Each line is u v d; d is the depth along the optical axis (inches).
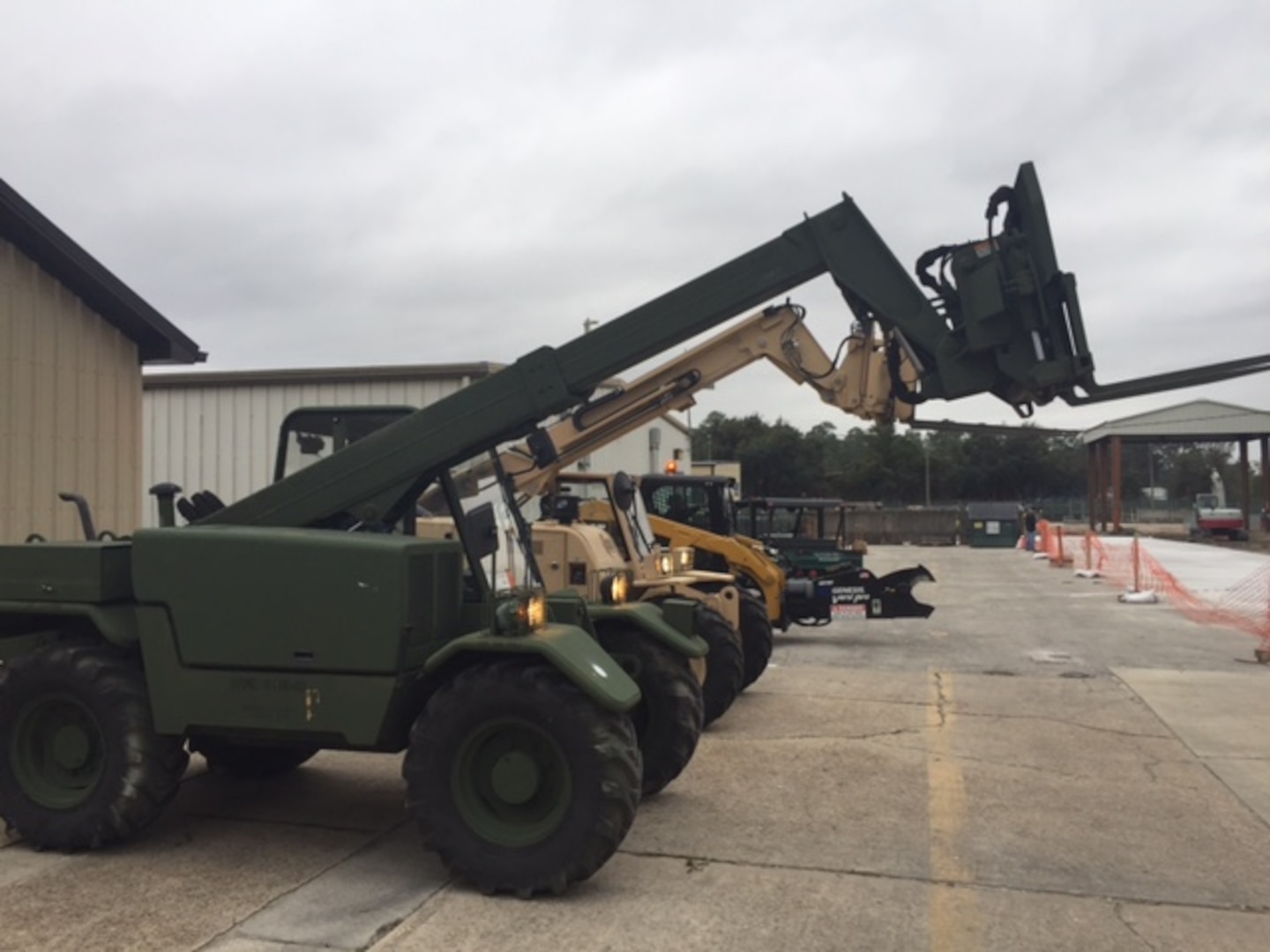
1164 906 176.6
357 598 188.5
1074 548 1395.2
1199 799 241.9
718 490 510.6
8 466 341.1
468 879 177.9
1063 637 550.9
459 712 179.5
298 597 191.0
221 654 194.1
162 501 221.5
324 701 190.4
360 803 233.8
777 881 186.4
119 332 390.9
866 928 165.3
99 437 379.6
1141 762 276.8
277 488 215.6
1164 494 3272.6
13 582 209.6
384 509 213.5
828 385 437.4
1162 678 413.1
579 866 174.1
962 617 653.3
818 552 623.5
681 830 215.8
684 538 498.6
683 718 237.5
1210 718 333.4
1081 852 204.1
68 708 203.3
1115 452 1855.3
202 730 195.8
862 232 222.8
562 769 177.6
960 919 169.8
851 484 2787.9
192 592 195.5
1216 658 471.5
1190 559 1150.3
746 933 162.7
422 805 179.9
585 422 445.1
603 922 166.6
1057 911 173.9
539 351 215.2
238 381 702.5
